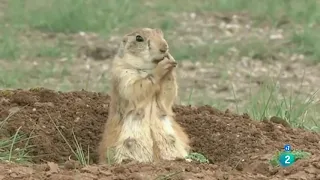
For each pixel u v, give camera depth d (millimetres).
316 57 21844
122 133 10734
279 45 23141
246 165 10508
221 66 21406
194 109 13102
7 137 11688
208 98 18188
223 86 19516
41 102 12969
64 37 24188
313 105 15289
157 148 10781
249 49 22578
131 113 10695
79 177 9086
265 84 16047
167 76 10672
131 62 10734
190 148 11438
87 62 21656
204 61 21844
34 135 11789
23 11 26469
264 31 24875
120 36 24297
